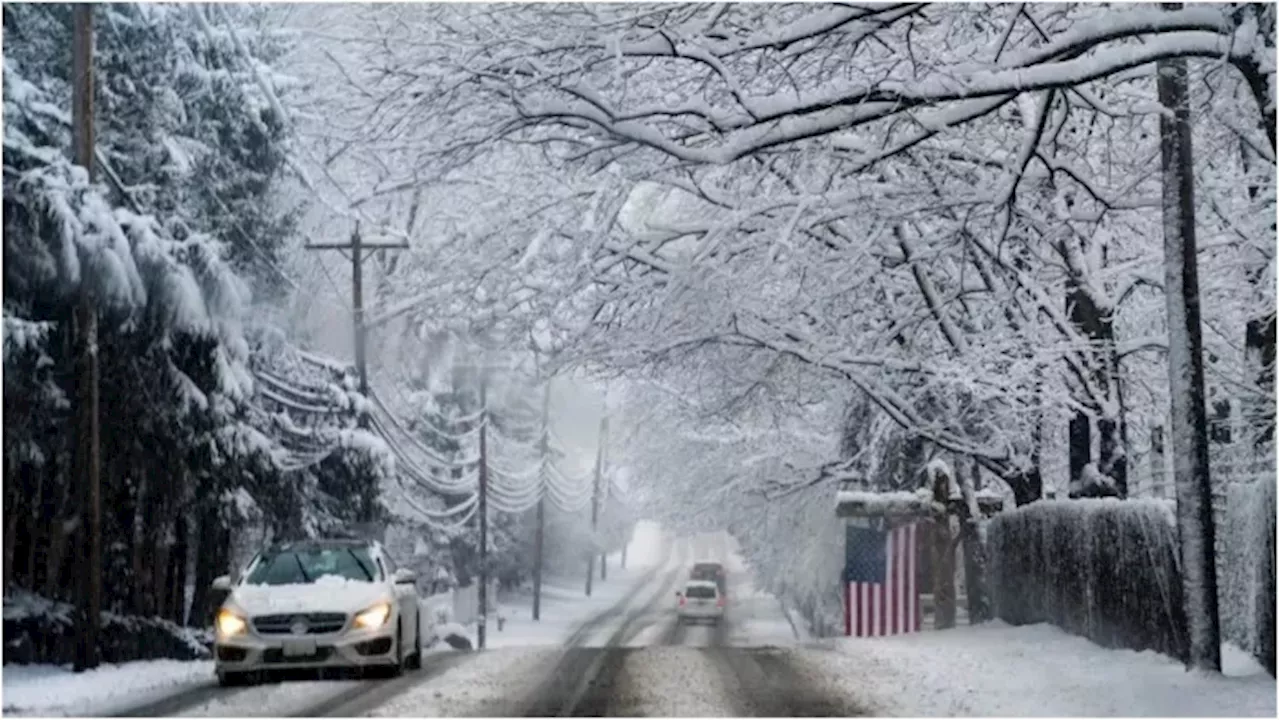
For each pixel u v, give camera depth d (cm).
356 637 1554
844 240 2322
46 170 2258
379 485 3516
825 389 2838
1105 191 2228
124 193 2688
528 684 1527
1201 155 2134
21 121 2391
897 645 2094
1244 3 1444
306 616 1552
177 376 2725
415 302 2452
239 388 2806
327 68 2944
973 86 1419
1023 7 1560
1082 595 2027
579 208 2209
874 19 1494
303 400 3512
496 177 2236
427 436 6312
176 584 3108
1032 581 2398
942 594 2942
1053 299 2611
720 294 2266
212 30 3086
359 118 2030
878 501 2967
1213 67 1647
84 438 2236
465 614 6650
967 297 2597
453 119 1719
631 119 1570
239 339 2822
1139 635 1745
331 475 3481
